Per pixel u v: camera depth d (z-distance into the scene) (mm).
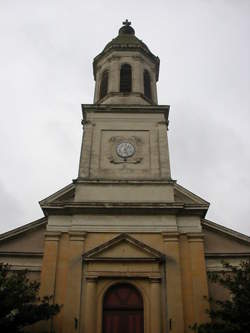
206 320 16328
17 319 13898
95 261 17328
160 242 17984
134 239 17734
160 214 18609
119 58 24219
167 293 16781
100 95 23844
